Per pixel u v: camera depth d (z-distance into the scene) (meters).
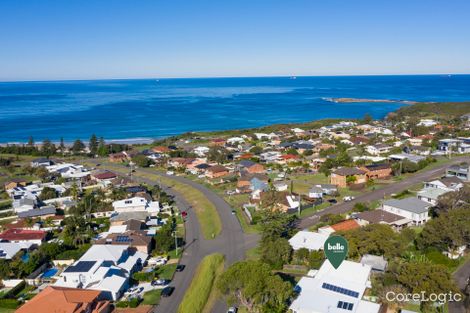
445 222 63.94
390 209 83.56
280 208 85.88
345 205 93.75
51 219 91.06
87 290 54.12
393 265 57.06
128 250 71.50
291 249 66.12
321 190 101.69
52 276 64.50
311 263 62.72
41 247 71.19
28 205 99.69
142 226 85.06
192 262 68.31
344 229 73.81
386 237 62.28
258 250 69.62
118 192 107.00
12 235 79.94
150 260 69.81
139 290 59.09
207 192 109.69
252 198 99.12
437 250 64.12
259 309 48.69
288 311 49.22
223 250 72.62
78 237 77.00
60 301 50.72
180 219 91.19
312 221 84.12
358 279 53.91
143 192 107.00
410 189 104.12
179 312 52.50
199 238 79.31
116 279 59.22
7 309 55.09
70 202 101.56
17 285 60.81
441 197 80.88
